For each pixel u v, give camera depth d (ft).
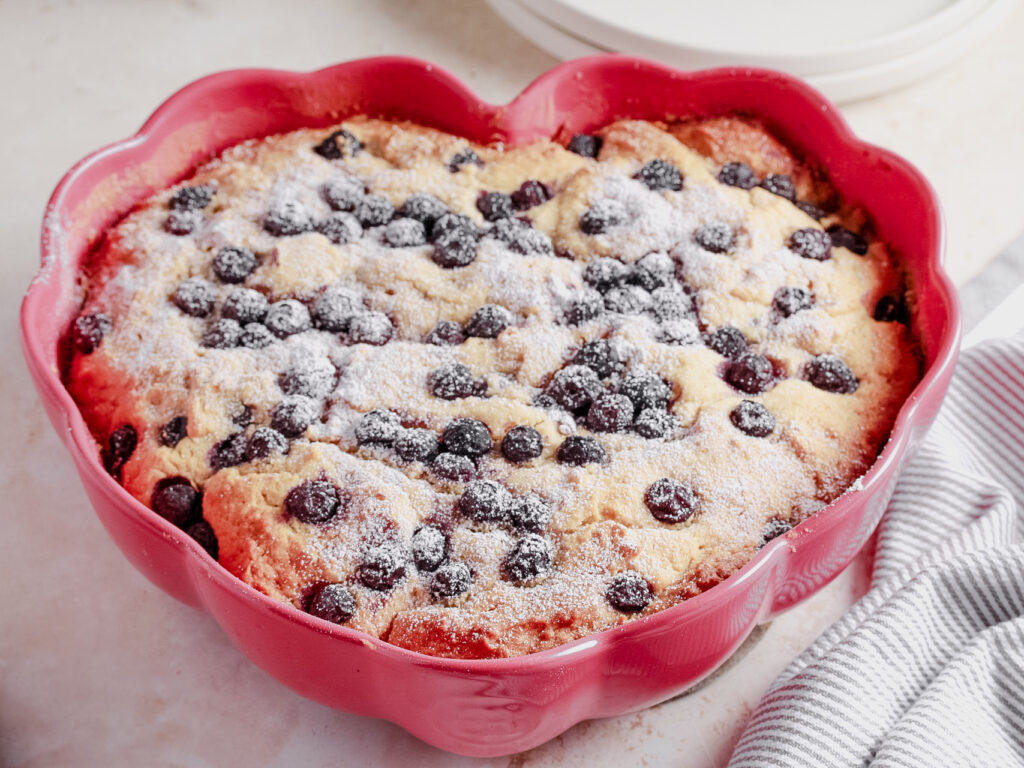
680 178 1.89
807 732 1.59
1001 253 2.05
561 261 1.81
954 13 2.18
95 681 1.71
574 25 2.20
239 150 1.94
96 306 1.81
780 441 1.69
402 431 1.67
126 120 2.18
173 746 1.67
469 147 1.93
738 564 1.61
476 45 2.29
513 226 1.84
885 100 2.24
